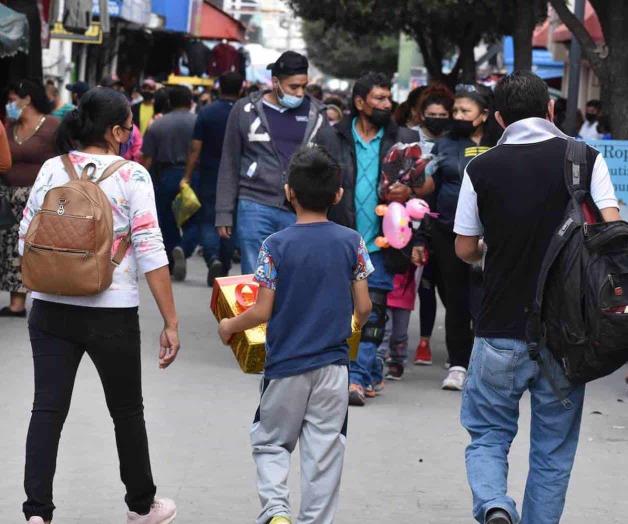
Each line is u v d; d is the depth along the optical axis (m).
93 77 28.28
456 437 7.61
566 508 6.26
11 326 10.76
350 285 5.14
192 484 6.40
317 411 5.10
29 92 10.64
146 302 12.62
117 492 6.23
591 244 4.79
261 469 5.11
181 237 15.16
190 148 13.53
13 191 10.73
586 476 6.86
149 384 8.77
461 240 5.19
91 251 5.03
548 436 5.09
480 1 19.77
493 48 32.34
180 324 11.34
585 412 8.45
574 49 17.16
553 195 4.96
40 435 5.14
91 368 9.12
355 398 8.27
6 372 8.94
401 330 9.20
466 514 6.09
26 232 5.28
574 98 17.27
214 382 8.92
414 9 21.02
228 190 9.15
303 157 5.12
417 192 8.37
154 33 31.44
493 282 5.04
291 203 5.23
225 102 13.45
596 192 5.00
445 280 8.77
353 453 7.13
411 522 5.94
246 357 5.41
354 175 8.23
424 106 9.43
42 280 5.06
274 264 5.05
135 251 5.23
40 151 10.66
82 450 6.95
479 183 5.05
